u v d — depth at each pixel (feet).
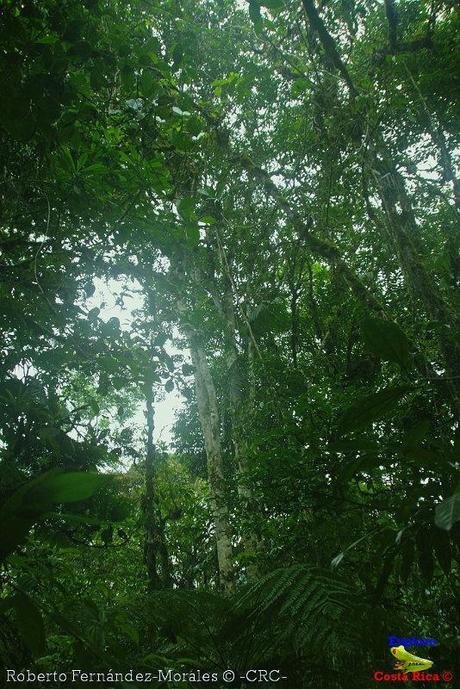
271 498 16.85
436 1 19.69
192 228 13.94
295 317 27.99
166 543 33.58
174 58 12.32
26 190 13.57
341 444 4.71
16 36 8.86
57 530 11.14
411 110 22.30
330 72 20.27
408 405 14.60
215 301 27.78
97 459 12.30
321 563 15.88
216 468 30.25
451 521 3.03
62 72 9.18
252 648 9.32
